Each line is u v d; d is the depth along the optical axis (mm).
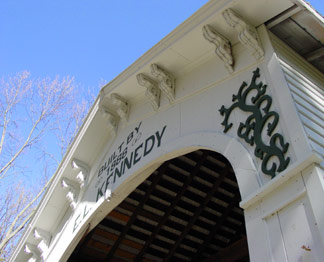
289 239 3189
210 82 5227
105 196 6363
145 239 8336
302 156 3434
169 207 7871
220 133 4527
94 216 6828
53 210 8992
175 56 5715
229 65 4965
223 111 4676
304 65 5012
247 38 4676
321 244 2916
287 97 3949
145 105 6590
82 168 8102
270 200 3529
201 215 8016
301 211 3201
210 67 5410
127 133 6754
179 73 5938
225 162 7258
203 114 5027
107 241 8383
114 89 6816
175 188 7688
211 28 5062
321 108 4359
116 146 6984
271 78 4297
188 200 7809
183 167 7371
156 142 5664
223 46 4988
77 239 7312
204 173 7445
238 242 7801
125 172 6090
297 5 4559
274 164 3668
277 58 4406
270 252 3289
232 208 7867
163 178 7559
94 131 7848
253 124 4141
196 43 5441
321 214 3014
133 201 7828
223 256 7973
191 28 5262
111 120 7312
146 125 6238
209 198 7641
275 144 3773
